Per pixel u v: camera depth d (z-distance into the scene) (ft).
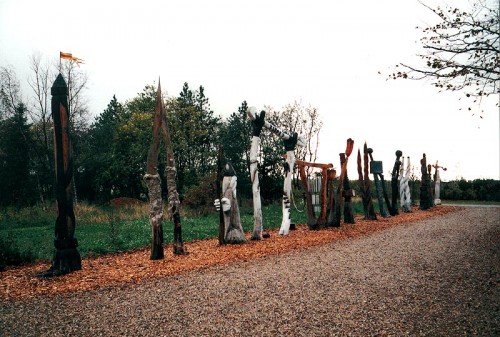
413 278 24.00
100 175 140.56
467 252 32.50
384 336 15.01
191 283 24.41
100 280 26.05
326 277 24.91
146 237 48.26
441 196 133.80
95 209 80.23
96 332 16.34
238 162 131.44
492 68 28.63
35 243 45.88
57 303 21.01
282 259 32.01
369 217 66.28
